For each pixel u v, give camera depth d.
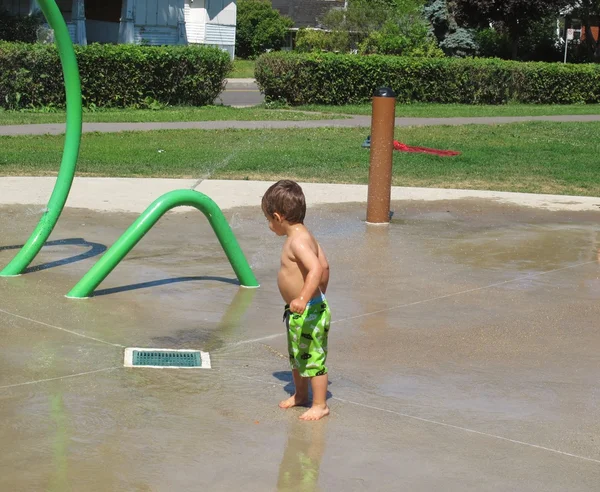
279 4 76.81
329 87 31.89
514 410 5.26
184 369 5.76
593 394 5.55
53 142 18.62
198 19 50.97
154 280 8.04
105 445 4.57
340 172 15.73
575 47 58.25
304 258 4.86
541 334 6.78
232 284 8.02
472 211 12.05
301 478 4.30
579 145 21.39
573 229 10.97
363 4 50.91
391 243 9.85
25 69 25.89
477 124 26.30
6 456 4.40
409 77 33.72
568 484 4.34
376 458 4.55
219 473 4.32
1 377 5.46
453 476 4.38
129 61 27.94
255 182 13.95
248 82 44.16
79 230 9.98
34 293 7.43
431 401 5.36
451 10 54.75
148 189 12.88
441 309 7.36
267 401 5.27
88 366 5.73
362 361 6.04
